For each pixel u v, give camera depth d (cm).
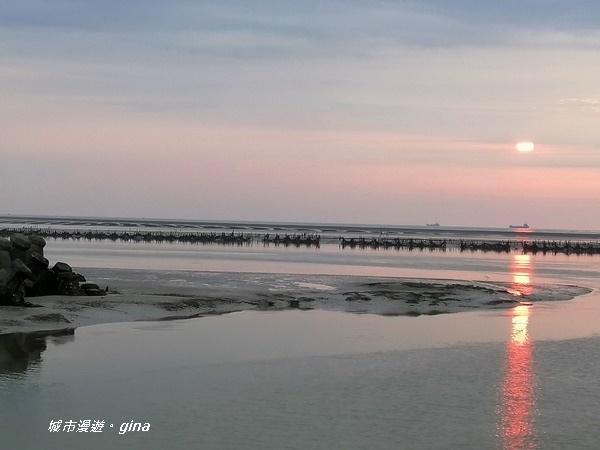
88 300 3866
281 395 2208
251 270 7425
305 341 3158
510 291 5666
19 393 2148
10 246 3856
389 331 3522
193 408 2045
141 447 1722
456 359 2814
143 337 3119
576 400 2222
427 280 6612
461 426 1942
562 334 3512
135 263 8162
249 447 1738
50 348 2806
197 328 3425
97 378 2353
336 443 1781
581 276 8038
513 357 2875
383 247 16325
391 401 2169
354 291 5225
